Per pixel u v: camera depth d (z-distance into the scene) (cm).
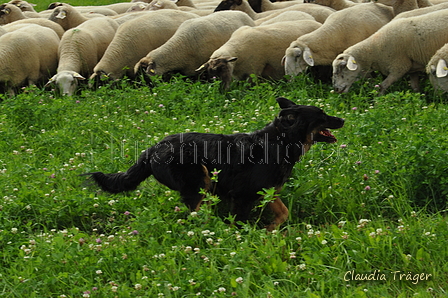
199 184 712
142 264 606
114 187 733
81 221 745
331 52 1409
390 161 800
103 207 761
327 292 562
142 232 667
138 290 557
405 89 1298
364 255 603
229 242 643
